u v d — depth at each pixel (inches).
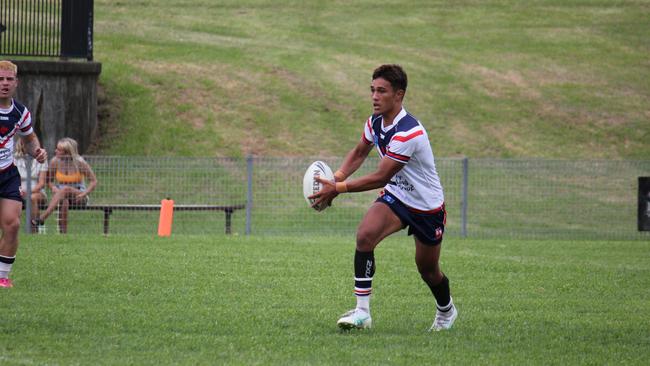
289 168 2834.6
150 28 4566.9
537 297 1323.8
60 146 2288.4
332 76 3988.7
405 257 1820.9
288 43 4463.6
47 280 1362.0
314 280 1448.1
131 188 2600.9
